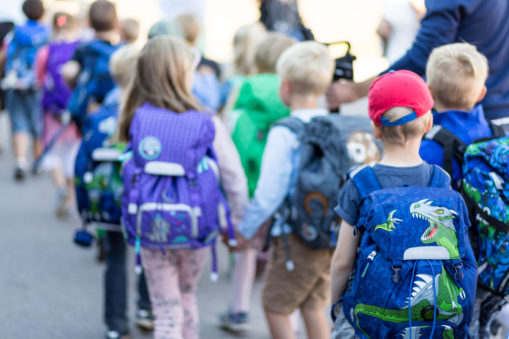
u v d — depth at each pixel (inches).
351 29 701.9
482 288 112.5
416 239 96.4
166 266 138.8
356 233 104.1
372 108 105.7
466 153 113.7
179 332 138.9
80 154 162.6
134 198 132.1
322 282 143.5
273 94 173.0
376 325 97.1
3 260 242.5
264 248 145.1
